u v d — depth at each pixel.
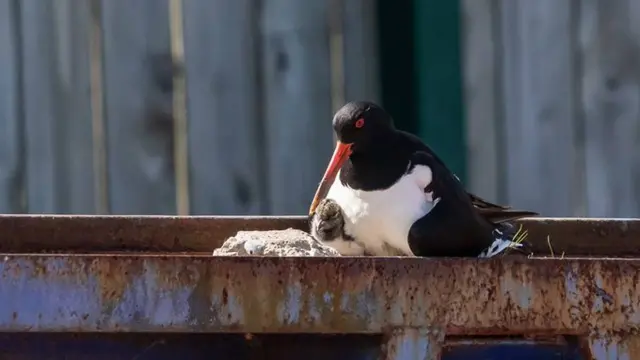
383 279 5.56
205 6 10.03
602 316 5.70
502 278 5.64
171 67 10.05
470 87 10.55
